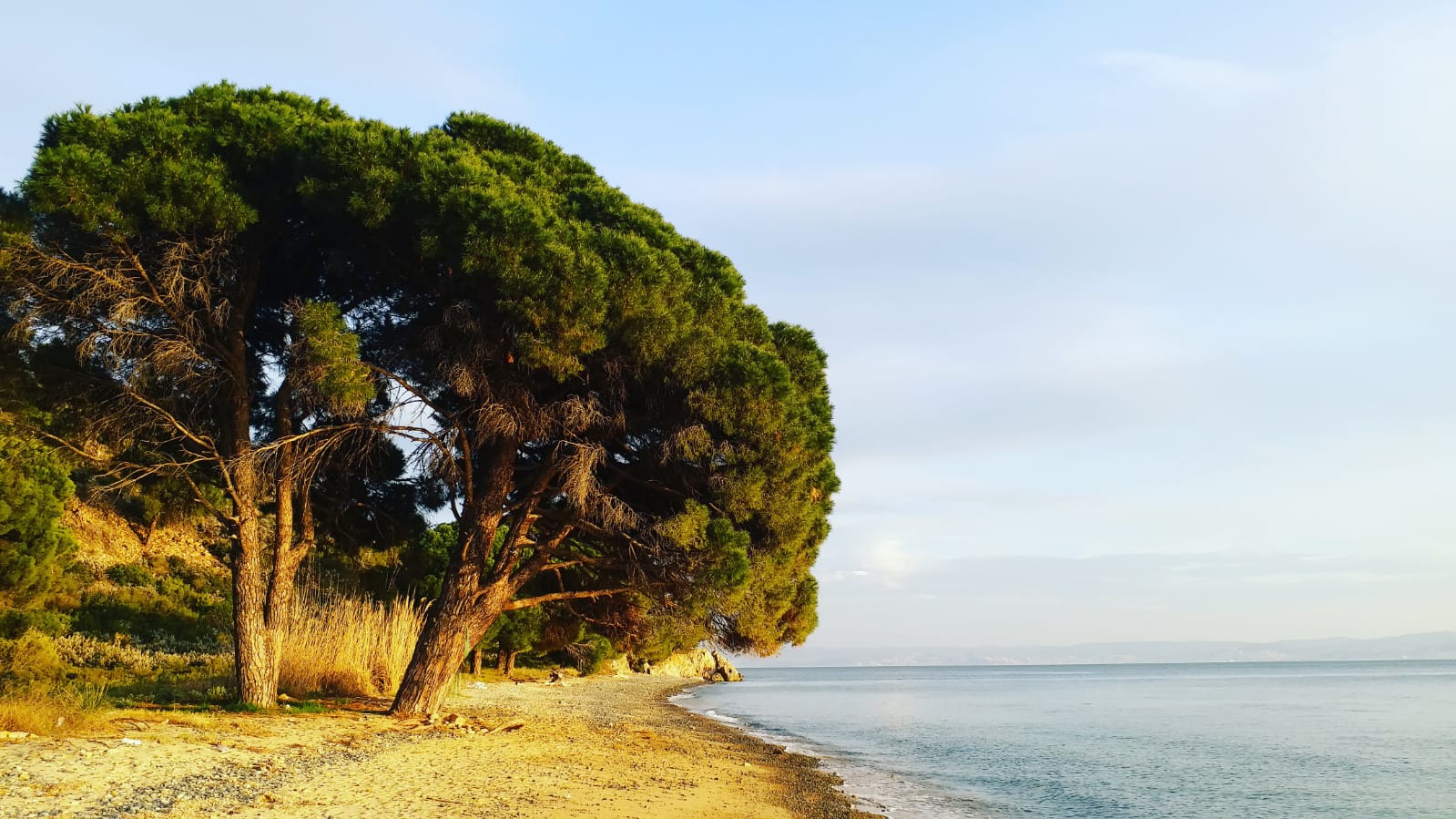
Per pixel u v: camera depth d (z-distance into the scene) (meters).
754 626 17.36
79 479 29.88
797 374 19.39
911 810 16.70
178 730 13.09
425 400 16.30
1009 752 30.98
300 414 18.12
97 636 30.44
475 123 18.72
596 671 72.44
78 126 14.27
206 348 16.12
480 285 15.40
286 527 17.28
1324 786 23.12
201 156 14.81
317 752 12.89
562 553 18.72
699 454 16.44
